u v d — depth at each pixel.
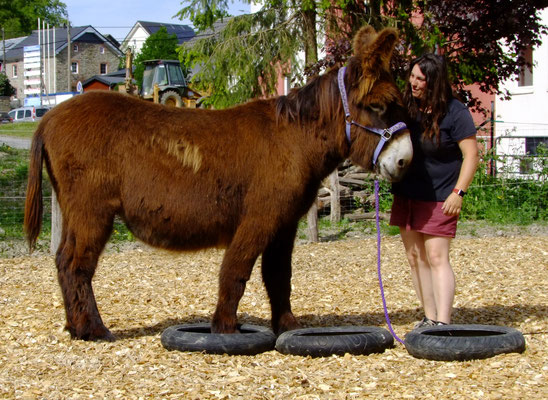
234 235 4.70
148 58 44.16
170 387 3.86
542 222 12.20
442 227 4.71
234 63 12.46
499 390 3.69
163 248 4.86
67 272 4.84
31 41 69.06
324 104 4.67
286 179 4.60
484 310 5.84
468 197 12.66
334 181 12.04
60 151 4.74
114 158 4.70
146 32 64.06
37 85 63.41
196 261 8.62
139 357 4.47
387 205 12.41
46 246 9.92
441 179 4.69
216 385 3.88
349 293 6.70
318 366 4.27
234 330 4.69
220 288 4.68
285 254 4.98
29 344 4.82
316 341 4.46
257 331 4.79
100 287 7.03
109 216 4.77
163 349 4.68
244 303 6.31
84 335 4.86
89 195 4.71
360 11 12.39
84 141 4.70
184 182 4.65
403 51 11.85
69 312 4.89
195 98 26.62
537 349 4.53
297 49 12.61
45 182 13.70
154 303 6.34
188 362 4.34
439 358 4.30
